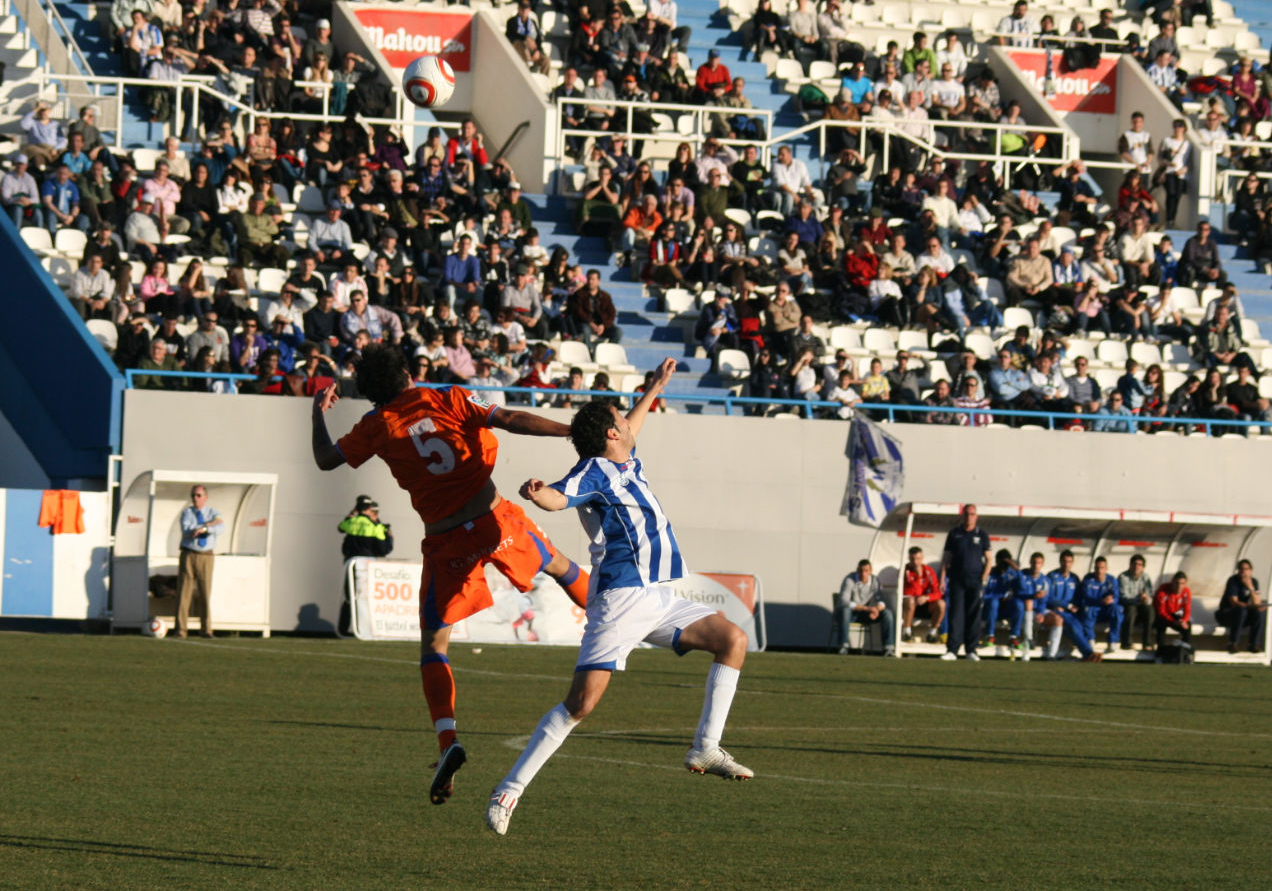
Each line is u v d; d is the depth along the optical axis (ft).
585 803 73.87
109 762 80.53
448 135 282.15
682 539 207.21
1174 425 230.07
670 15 295.28
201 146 241.35
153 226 220.02
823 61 300.81
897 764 91.91
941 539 205.46
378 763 83.82
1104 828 71.36
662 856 61.11
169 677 126.52
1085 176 290.76
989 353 239.91
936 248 249.14
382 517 198.90
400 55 282.56
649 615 61.16
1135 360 242.78
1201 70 329.93
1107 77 312.29
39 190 222.48
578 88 273.75
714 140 258.57
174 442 193.98
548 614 188.96
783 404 217.77
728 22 307.37
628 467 62.18
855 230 250.16
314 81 257.34
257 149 237.25
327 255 225.76
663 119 277.44
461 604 67.31
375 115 259.80
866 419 211.00
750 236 253.24
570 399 208.85
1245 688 159.02
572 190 265.13
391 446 67.05
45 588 183.73
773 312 229.45
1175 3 331.98
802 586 209.46
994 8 327.26
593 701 60.54
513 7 295.07
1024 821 72.69
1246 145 295.07
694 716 113.09
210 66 255.29
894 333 239.71
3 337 201.87
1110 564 210.18
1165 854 65.00
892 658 187.93
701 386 228.43
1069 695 143.74
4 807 66.69
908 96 288.10
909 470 212.02
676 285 242.58
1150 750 103.24
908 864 61.00
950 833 68.64
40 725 94.17
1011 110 295.28
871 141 277.44
